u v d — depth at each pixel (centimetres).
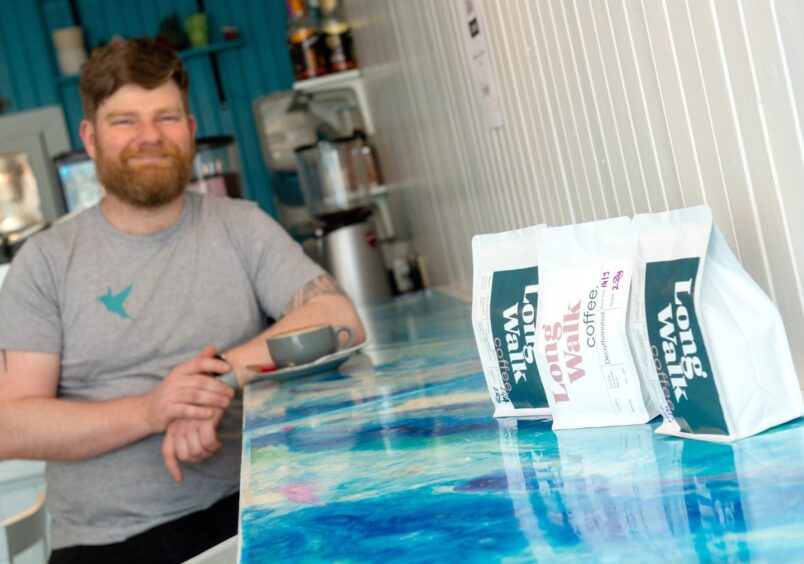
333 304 204
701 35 91
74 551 194
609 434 87
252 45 493
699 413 78
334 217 380
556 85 142
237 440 203
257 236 211
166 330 202
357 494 82
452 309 242
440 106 241
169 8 496
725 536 56
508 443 91
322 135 406
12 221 489
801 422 77
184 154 204
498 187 198
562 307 90
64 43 486
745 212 91
